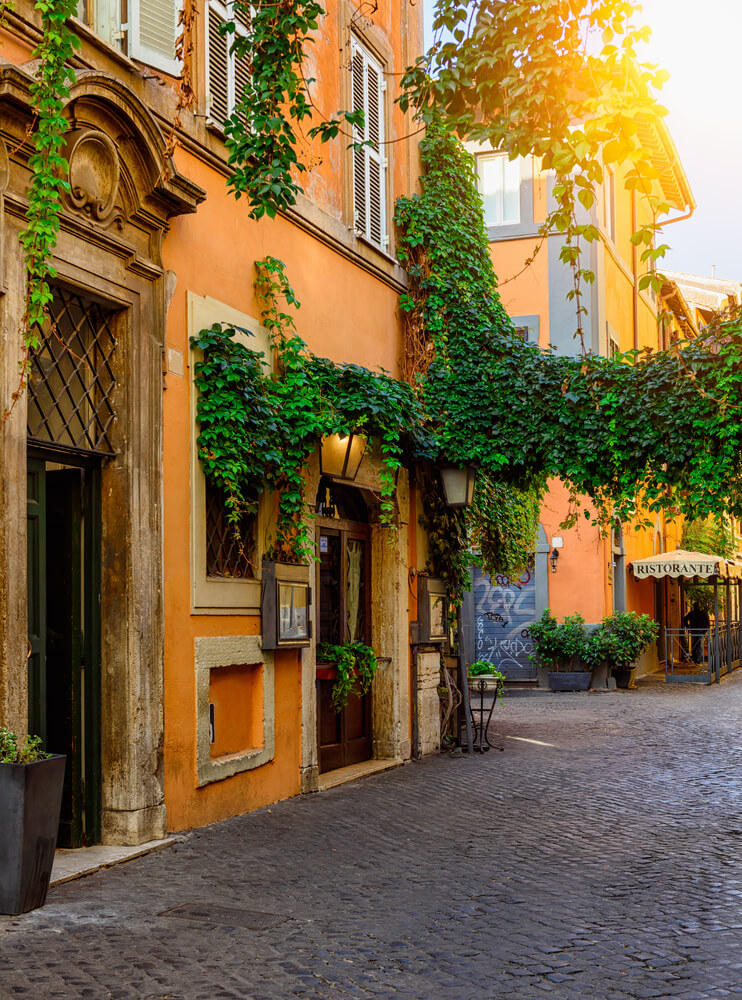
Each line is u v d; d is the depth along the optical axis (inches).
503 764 458.0
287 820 324.5
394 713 464.8
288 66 277.7
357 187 458.6
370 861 269.9
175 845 282.0
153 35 298.2
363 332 458.3
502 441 457.7
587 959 193.0
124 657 279.4
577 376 442.3
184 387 313.3
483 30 258.7
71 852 265.3
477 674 529.7
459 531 525.3
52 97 237.0
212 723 325.1
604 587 892.6
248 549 356.8
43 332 257.0
